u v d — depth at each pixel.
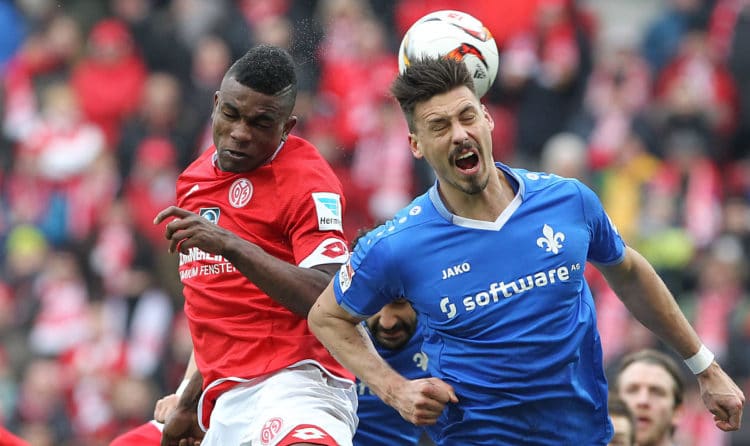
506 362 17.70
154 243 47.31
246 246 18.33
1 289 47.44
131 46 53.44
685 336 19.34
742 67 50.62
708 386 19.53
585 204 18.08
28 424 43.38
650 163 46.88
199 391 20.06
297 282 18.44
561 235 17.80
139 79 52.88
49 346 45.50
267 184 19.31
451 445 18.30
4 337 45.97
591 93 49.59
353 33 49.97
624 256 18.70
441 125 17.45
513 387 17.73
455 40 20.28
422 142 17.67
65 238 50.16
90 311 45.59
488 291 17.66
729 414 19.44
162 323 44.81
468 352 17.86
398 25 52.69
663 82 50.97
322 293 18.38
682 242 43.47
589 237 18.09
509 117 49.94
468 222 17.70
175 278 45.44
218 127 19.14
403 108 17.83
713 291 41.94
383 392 17.77
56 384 44.06
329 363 19.58
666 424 23.97
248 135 18.95
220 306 19.44
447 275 17.70
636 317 19.48
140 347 44.53
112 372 44.03
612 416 22.80
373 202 46.25
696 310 41.41
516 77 49.84
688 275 42.59
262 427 19.09
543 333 17.67
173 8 54.88
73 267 46.84
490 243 17.67
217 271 19.44
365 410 21.38
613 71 50.09
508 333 17.67
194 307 19.70
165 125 50.72
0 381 44.50
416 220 17.88
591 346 18.25
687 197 45.69
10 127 53.25
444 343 18.08
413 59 20.36
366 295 17.98
